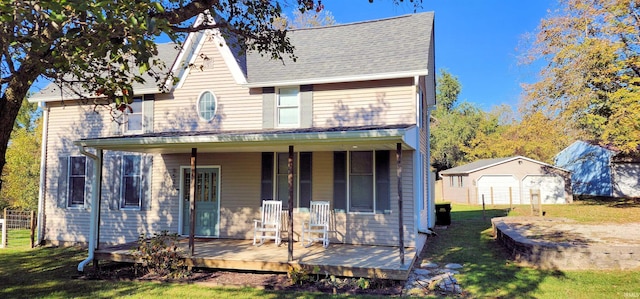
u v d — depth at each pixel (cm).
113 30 405
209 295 629
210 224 1062
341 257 772
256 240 999
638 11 1595
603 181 2362
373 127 780
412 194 923
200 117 1080
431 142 3669
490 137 3409
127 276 773
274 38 676
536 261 807
